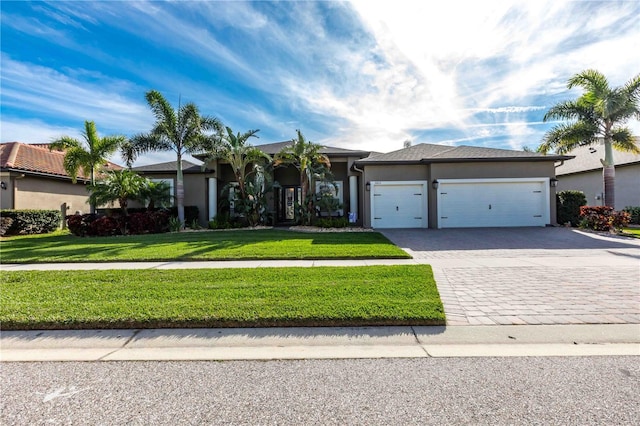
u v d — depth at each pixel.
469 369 3.02
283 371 3.03
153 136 16.08
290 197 20.19
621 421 2.27
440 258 8.33
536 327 3.93
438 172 15.65
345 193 19.47
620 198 18.98
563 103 15.20
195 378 2.93
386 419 2.32
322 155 16.22
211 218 18.34
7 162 16.88
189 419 2.35
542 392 2.63
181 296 4.86
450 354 3.32
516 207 15.52
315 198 16.30
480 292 5.28
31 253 9.34
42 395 2.69
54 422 2.34
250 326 3.99
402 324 3.99
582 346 3.46
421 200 16.05
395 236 12.77
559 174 23.16
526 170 15.48
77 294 5.02
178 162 16.69
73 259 8.31
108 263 8.05
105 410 2.47
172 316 4.04
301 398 2.59
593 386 2.71
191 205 18.47
